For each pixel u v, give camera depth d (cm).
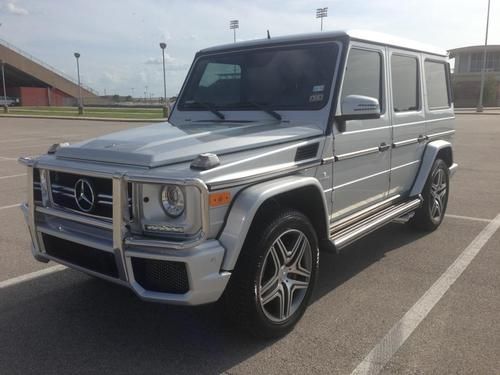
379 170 479
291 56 433
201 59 490
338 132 404
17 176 1034
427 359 323
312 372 311
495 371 309
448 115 636
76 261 346
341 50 412
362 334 356
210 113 455
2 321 384
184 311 397
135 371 316
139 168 304
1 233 614
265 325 336
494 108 5534
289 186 334
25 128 2562
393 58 493
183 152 319
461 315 384
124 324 378
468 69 6388
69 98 8412
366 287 440
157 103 8194
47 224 358
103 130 2400
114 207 299
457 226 632
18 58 7625
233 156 325
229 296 324
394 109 498
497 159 1248
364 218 457
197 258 287
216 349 339
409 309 395
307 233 362
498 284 444
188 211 288
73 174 333
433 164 580
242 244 303
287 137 362
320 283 451
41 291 439
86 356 334
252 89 443
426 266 491
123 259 302
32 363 325
